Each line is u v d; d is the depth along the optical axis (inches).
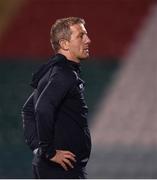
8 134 1638.8
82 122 418.6
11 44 2212.1
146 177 1360.7
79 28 424.2
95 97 1774.1
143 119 1643.7
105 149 1473.9
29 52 2154.3
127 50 2081.7
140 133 1574.8
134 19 2223.2
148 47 2044.8
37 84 435.8
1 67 2030.0
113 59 2030.0
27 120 444.1
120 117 1652.3
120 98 1756.9
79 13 2285.9
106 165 1402.6
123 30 2190.0
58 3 2321.6
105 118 1652.3
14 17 2304.4
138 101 1734.7
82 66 1968.5
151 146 1492.4
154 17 2209.6
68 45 423.2
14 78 1940.2
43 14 2304.4
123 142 1520.7
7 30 2267.5
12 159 1488.7
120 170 1385.3
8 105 1788.9
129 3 2277.3
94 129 1593.3
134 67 1935.3
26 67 2025.1
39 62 2070.6
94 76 1897.1
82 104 418.6
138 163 1408.7
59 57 418.9
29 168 1437.0
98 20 2246.6
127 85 1827.0
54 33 427.5
